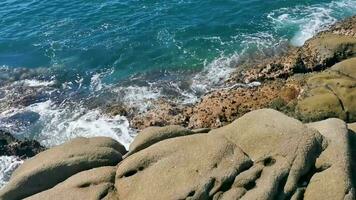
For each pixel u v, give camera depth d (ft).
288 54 164.04
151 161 106.83
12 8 221.87
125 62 181.68
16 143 147.23
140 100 158.40
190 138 109.81
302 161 99.96
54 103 165.58
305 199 96.53
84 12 212.84
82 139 120.98
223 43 182.39
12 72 184.44
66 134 151.43
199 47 182.29
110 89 167.84
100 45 191.93
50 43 197.67
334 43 156.46
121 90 165.78
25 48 196.75
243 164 101.30
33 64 188.14
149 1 214.07
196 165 102.63
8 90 174.70
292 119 109.09
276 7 198.49
